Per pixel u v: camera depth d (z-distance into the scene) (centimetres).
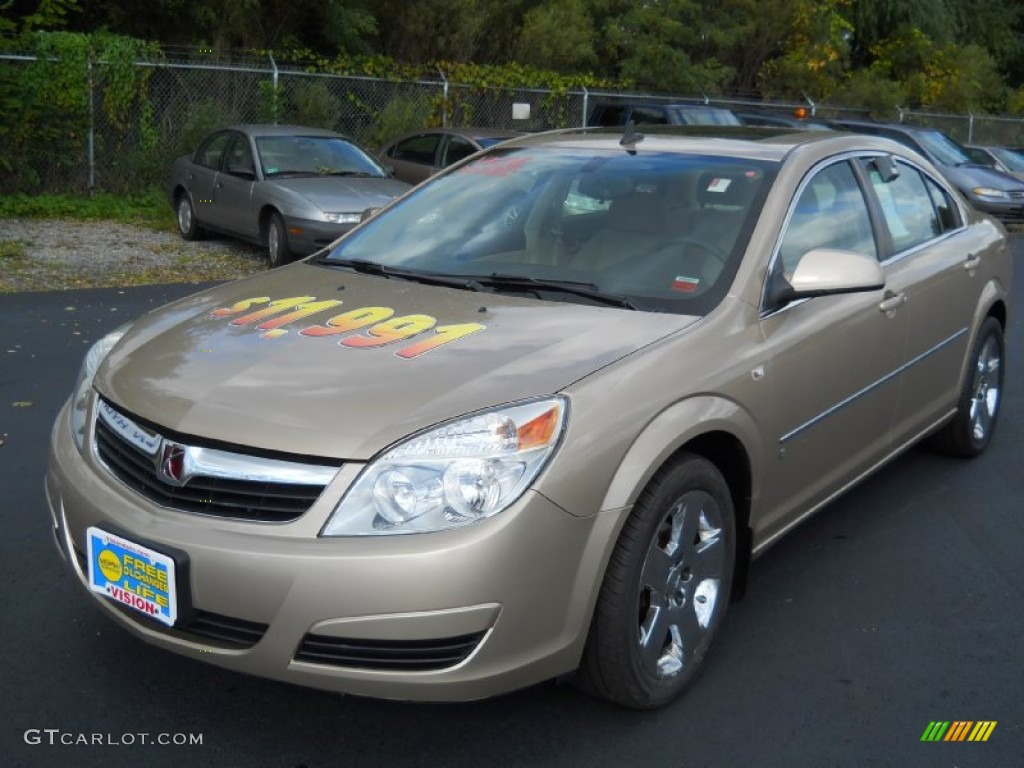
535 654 295
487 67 2136
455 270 411
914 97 3145
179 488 302
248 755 313
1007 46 3788
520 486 288
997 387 593
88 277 1081
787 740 327
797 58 2853
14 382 677
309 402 304
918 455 590
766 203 401
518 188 447
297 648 284
